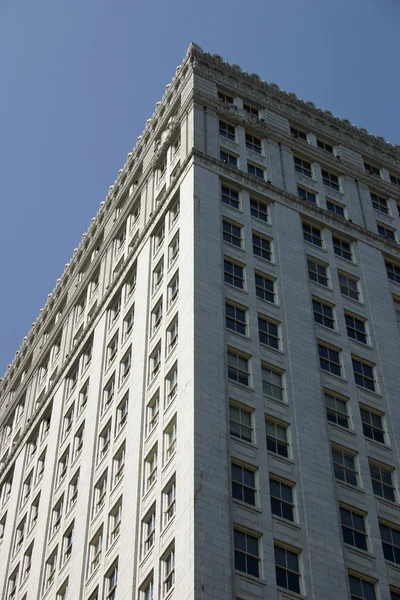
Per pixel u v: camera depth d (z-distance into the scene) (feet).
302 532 191.72
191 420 196.85
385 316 251.39
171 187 264.31
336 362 232.32
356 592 188.75
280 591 179.93
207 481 187.52
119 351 256.73
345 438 215.92
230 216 249.75
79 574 221.66
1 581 265.34
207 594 171.22
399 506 209.15
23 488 286.25
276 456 202.08
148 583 191.72
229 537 180.96
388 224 283.59
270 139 284.20
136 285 262.67
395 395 232.32
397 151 312.09
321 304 244.22
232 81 294.87
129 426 229.45
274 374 218.59
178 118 282.97
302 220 263.90
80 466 249.55
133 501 210.18
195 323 215.31
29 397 317.83
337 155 295.69
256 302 230.89
